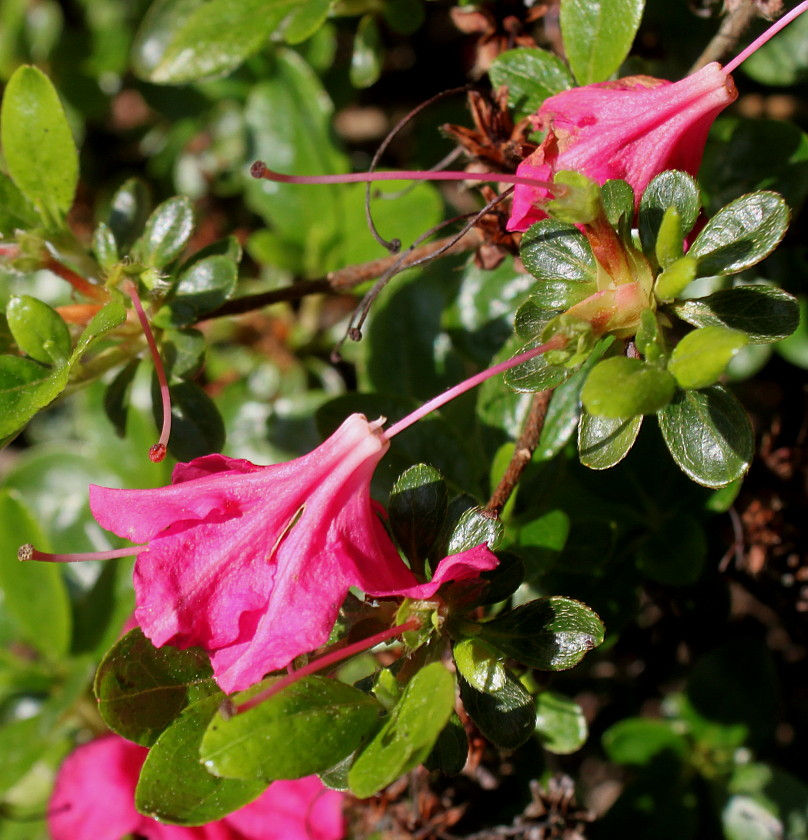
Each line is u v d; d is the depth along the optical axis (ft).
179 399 0.85
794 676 1.02
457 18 0.93
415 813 0.90
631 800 0.96
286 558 0.73
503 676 0.74
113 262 0.87
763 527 0.94
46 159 0.88
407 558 0.77
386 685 0.73
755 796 0.95
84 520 1.09
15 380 0.80
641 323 0.72
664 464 0.92
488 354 0.95
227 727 0.70
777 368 1.01
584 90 0.77
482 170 0.85
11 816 1.03
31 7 1.34
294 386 1.12
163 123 1.35
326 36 1.11
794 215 0.91
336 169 1.09
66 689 1.00
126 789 0.96
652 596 0.96
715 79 0.75
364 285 1.01
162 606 0.72
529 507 0.87
